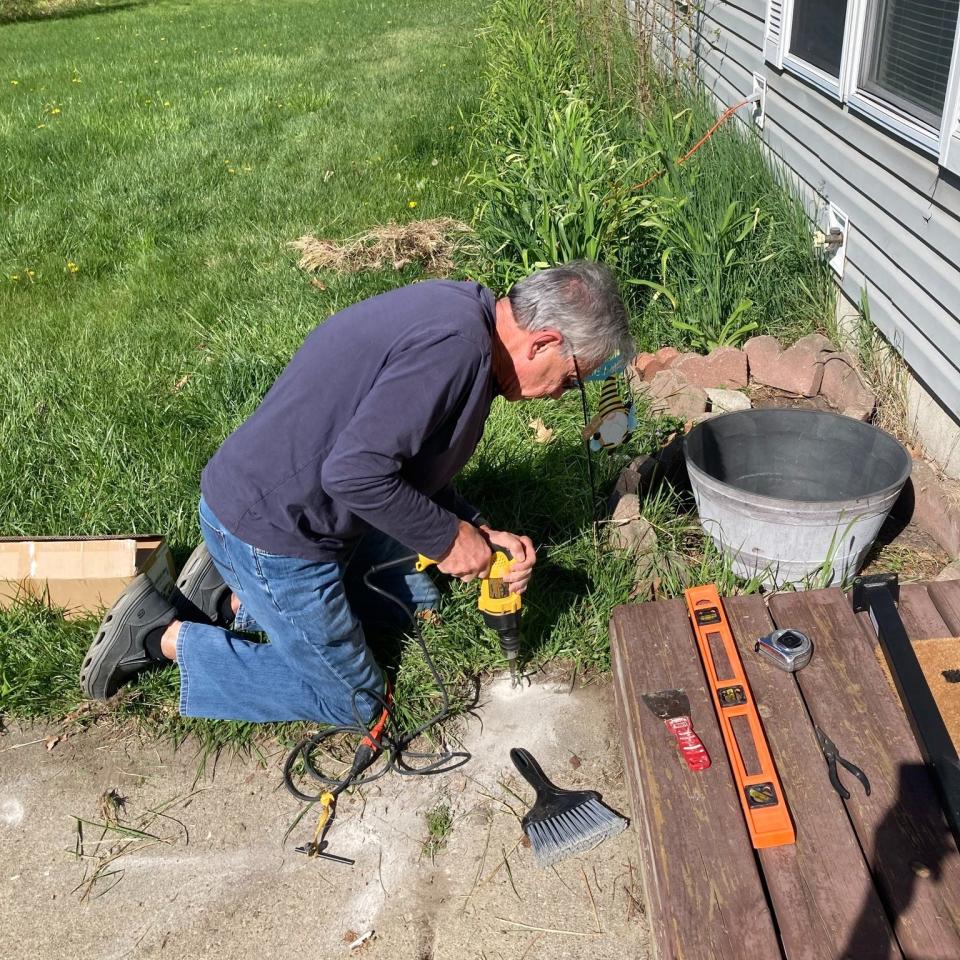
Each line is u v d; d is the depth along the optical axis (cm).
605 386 290
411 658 275
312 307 489
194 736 263
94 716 270
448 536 208
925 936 167
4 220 639
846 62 385
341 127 847
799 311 441
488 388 201
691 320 427
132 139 833
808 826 188
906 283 353
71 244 599
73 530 329
